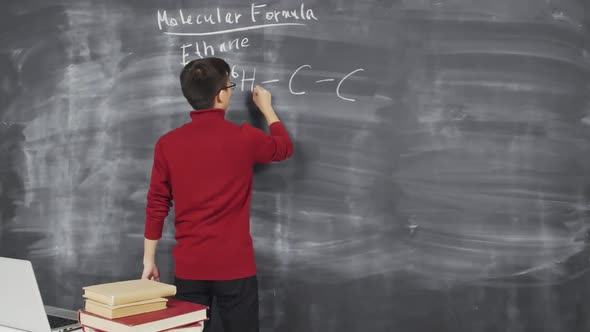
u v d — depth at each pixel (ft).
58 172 7.63
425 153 5.90
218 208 5.73
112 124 7.30
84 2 7.38
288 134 6.40
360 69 6.09
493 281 5.74
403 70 5.93
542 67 5.52
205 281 5.83
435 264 5.90
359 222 6.17
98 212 7.43
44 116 7.67
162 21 6.99
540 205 5.58
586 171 5.45
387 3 5.96
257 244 6.60
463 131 5.76
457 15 5.74
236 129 5.78
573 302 5.53
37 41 7.66
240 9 6.59
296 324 6.48
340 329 6.30
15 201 7.88
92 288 4.33
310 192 6.35
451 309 5.87
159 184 5.99
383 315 6.12
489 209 5.72
